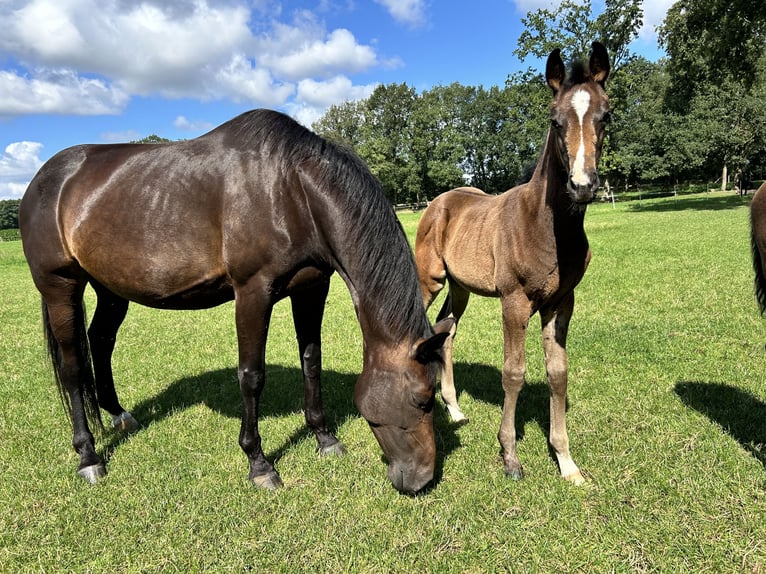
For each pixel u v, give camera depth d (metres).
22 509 2.90
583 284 8.69
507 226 2.95
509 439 3.07
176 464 3.37
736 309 6.27
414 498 2.89
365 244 2.63
